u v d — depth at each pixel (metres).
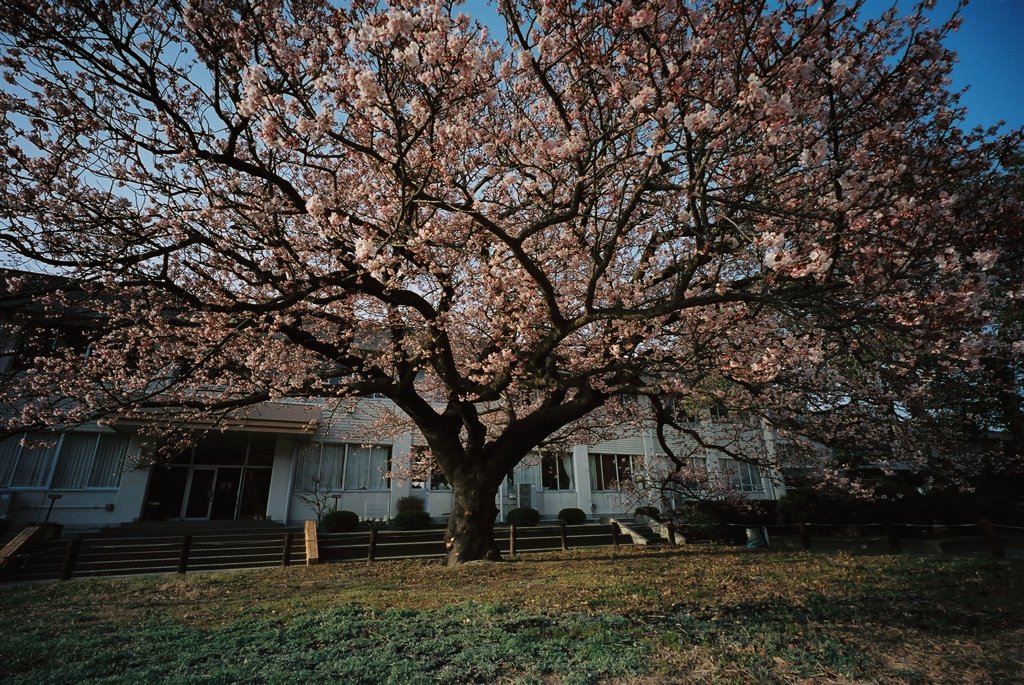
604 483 21.86
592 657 4.11
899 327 5.83
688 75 5.38
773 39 5.27
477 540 10.45
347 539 14.75
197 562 12.59
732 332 8.19
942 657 4.24
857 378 11.23
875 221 5.52
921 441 11.79
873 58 6.09
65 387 9.63
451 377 9.48
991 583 7.22
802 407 11.33
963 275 5.81
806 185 6.42
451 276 9.38
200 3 5.97
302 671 3.83
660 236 8.62
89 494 15.38
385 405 18.84
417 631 4.84
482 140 7.18
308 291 7.35
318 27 6.41
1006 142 6.34
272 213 7.73
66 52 6.15
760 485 22.75
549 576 8.40
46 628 5.58
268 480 17.95
